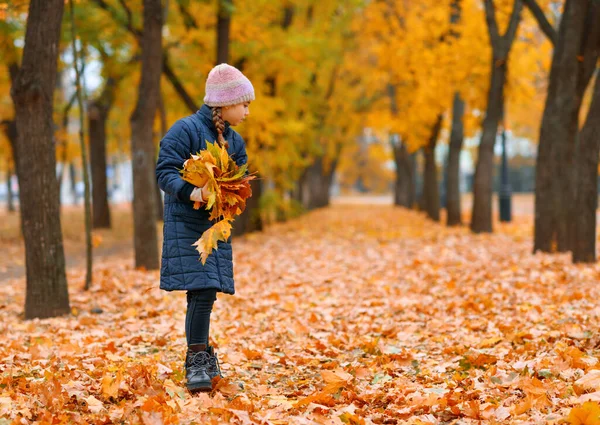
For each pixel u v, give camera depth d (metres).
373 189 74.00
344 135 30.41
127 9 11.88
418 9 19.09
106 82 19.23
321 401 3.64
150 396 3.47
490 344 4.94
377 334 5.75
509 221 23.52
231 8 12.95
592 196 9.32
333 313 6.90
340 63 21.94
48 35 6.73
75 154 27.17
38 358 4.67
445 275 9.16
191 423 3.14
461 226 20.45
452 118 20.39
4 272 12.14
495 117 16.53
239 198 3.56
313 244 14.91
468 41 17.17
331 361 4.79
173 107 15.77
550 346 4.63
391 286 8.54
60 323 6.42
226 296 8.02
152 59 10.60
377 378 4.19
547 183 11.00
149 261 10.85
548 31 11.33
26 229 6.92
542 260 9.92
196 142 3.76
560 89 10.73
